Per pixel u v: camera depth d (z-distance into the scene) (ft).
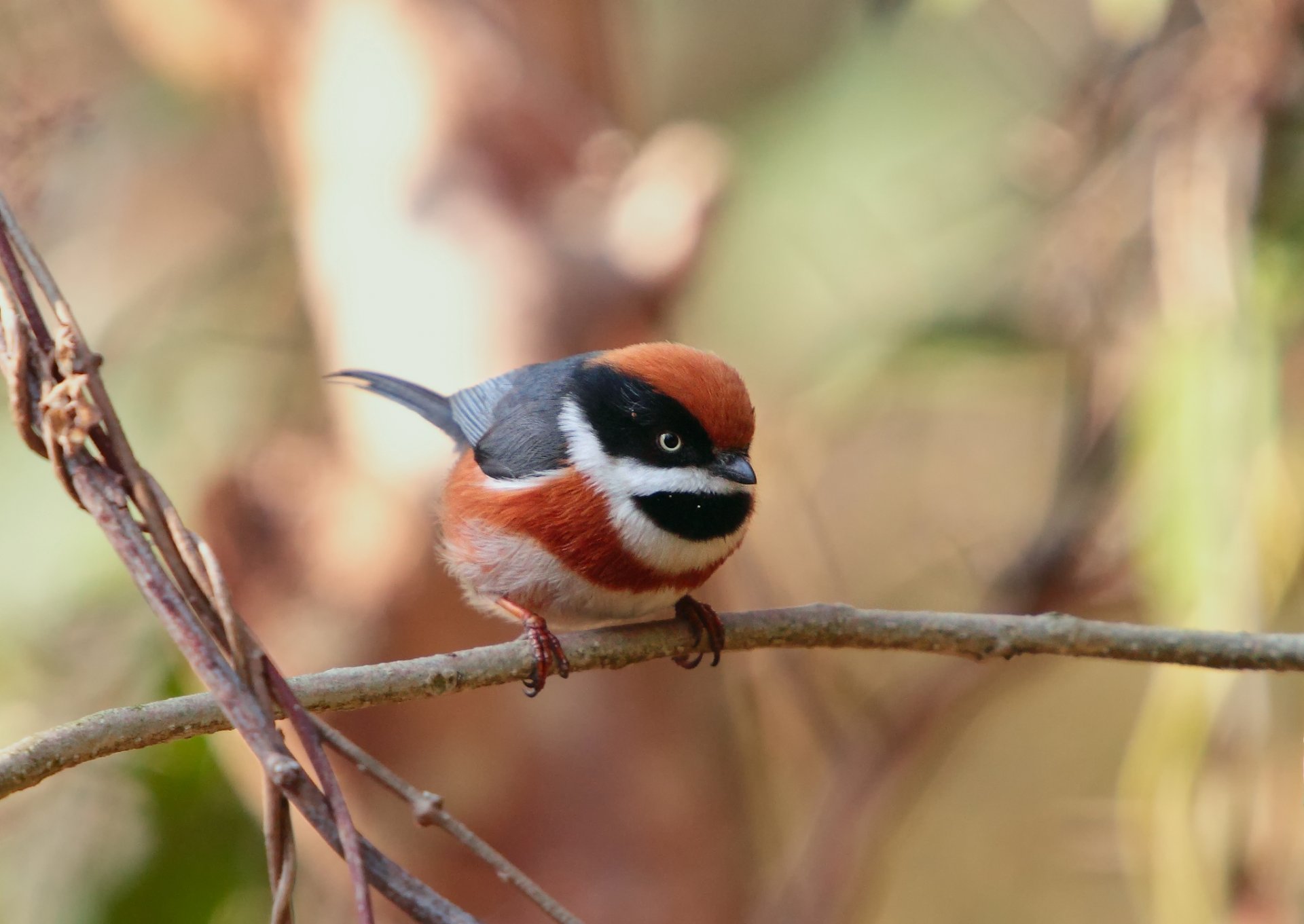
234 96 41.88
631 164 38.37
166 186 45.55
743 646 22.79
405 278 36.14
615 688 35.96
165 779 33.04
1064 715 49.60
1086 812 39.91
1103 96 35.60
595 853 34.78
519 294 35.22
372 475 34.35
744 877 38.52
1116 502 35.50
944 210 42.45
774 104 48.34
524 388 26.20
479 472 25.20
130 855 34.71
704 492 23.84
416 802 16.17
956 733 39.06
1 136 37.83
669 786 36.27
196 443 41.98
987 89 44.11
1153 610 32.32
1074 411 36.45
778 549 42.16
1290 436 32.55
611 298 35.50
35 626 36.65
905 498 46.55
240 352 43.73
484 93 37.83
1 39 37.96
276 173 44.68
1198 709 28.63
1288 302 32.04
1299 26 31.27
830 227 43.88
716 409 23.80
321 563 33.60
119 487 16.15
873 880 39.24
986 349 38.50
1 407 38.01
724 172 36.24
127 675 36.04
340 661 32.71
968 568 41.75
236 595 33.55
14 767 17.57
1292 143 32.17
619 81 41.70
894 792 38.06
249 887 34.22
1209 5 32.58
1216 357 29.71
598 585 24.07
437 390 34.68
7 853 34.91
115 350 43.29
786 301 45.42
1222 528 28.66
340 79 38.34
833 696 41.86
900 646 22.50
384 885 15.15
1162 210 31.63
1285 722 30.12
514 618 24.35
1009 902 47.32
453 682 20.61
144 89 43.68
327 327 37.86
